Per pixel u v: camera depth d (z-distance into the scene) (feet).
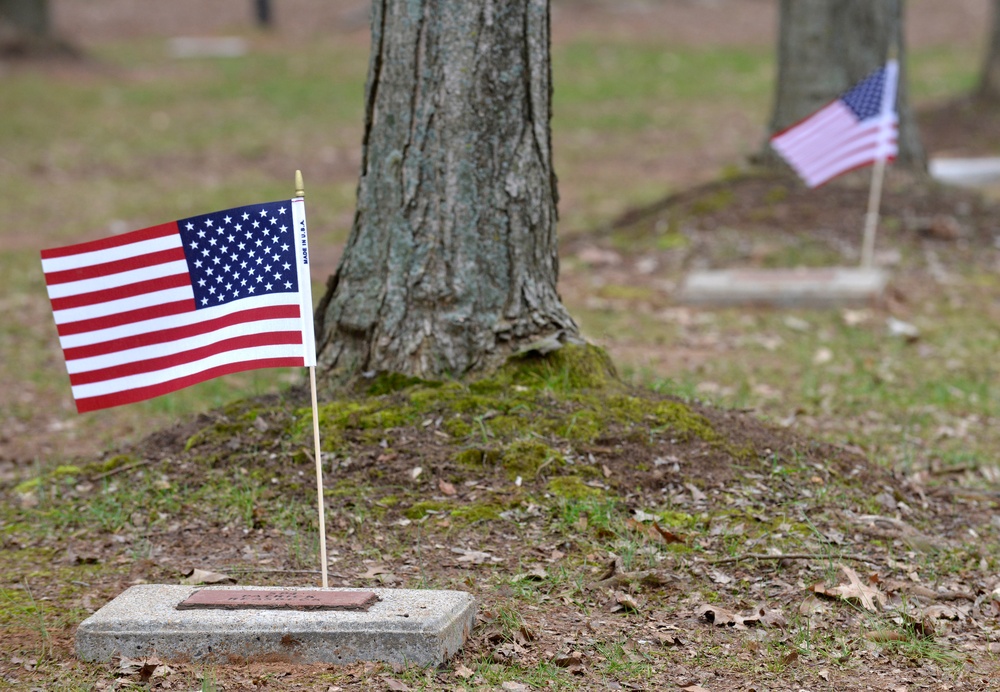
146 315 16.76
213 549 19.77
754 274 41.93
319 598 16.34
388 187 23.21
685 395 27.71
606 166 70.44
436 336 23.25
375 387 23.31
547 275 24.18
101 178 67.10
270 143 77.00
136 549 19.89
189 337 16.84
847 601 17.99
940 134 76.54
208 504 21.21
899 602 18.17
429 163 22.99
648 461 21.77
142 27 126.41
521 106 23.27
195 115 84.64
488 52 22.81
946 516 22.40
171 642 15.81
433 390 22.80
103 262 16.60
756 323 38.45
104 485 22.25
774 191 49.96
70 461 24.61
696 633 17.06
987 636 17.20
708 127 81.66
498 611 17.29
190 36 121.49
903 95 52.54
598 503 20.51
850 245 45.27
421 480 21.18
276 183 66.33
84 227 55.16
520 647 16.33
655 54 107.24
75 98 86.79
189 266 16.75
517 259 23.57
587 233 50.29
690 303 40.65
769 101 90.27
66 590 18.45
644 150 74.95
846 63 51.57
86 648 15.96
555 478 21.15
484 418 22.27
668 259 45.57
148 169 69.62
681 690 15.44
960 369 33.83
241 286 16.75
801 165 39.91
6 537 20.75
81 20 128.06
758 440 23.15
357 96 92.12
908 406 30.45
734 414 24.75
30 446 28.55
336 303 23.99
